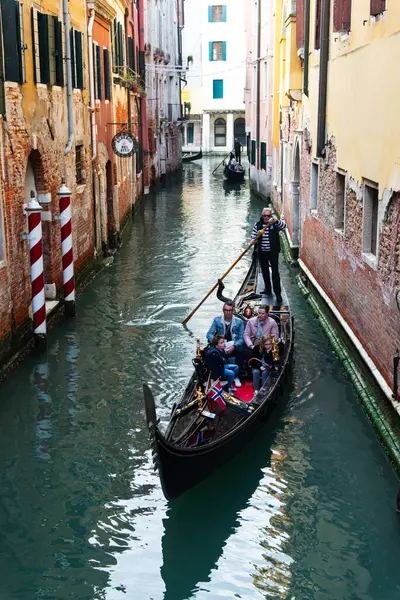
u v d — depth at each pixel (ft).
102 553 22.26
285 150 73.82
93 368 36.27
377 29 30.25
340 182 40.37
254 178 115.03
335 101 40.34
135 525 23.67
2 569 21.52
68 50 46.34
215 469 26.16
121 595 20.49
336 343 37.99
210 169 163.32
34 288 37.32
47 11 42.63
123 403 32.40
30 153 39.81
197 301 48.67
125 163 81.25
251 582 21.03
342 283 38.50
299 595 20.45
